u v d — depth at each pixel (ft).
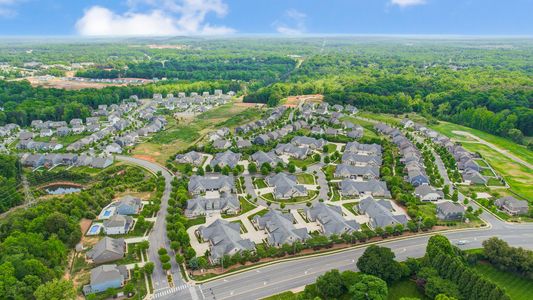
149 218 442.50
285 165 596.70
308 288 318.24
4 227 393.50
